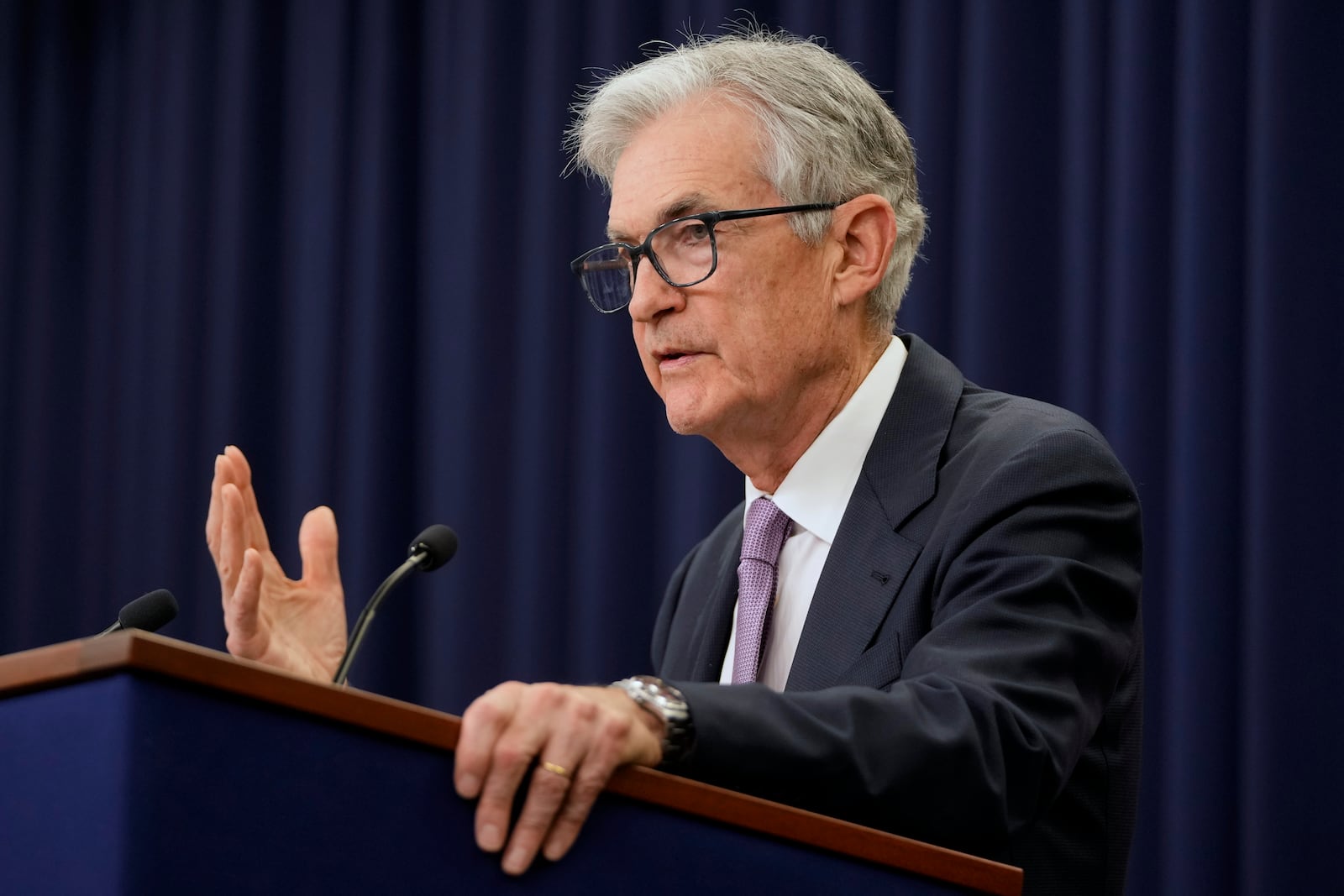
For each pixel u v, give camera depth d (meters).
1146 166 10.83
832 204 6.27
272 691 2.94
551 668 12.72
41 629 14.95
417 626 13.26
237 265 14.28
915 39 11.77
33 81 15.57
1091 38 11.14
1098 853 5.55
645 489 12.59
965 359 11.26
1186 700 10.14
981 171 11.33
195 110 14.80
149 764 2.78
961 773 4.25
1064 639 4.86
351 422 13.58
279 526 13.91
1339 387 9.92
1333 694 9.70
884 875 3.65
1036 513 5.25
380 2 14.00
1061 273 11.12
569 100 13.20
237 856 2.86
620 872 3.32
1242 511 10.14
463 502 13.05
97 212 15.28
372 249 13.72
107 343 15.09
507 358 13.26
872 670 5.36
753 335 6.10
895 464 5.95
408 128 13.95
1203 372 10.34
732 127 6.19
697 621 6.94
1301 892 9.59
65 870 2.80
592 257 6.42
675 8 12.74
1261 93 10.22
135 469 14.62
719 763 3.79
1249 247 10.22
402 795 3.09
